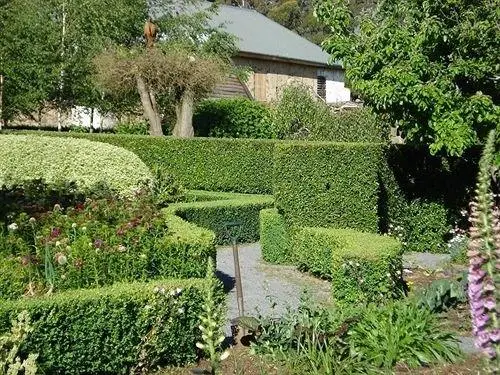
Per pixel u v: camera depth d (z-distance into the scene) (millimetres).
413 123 9211
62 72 17938
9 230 5680
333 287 6715
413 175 10250
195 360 5000
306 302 5641
